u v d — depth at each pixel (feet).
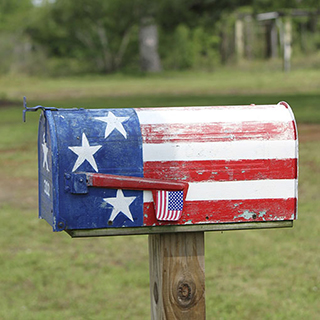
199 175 9.36
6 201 31.99
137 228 9.32
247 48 185.68
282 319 18.71
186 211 9.39
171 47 182.60
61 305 19.97
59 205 9.06
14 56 153.48
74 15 172.86
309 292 20.61
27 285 21.56
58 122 9.16
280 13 103.65
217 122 9.52
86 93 99.04
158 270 9.61
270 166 9.49
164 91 100.37
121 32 173.88
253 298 20.24
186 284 9.54
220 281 21.70
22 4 222.69
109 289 21.13
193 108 9.76
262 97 82.99
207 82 122.62
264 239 25.62
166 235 9.50
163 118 9.45
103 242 25.84
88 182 9.02
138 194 9.21
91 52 174.40
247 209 9.51
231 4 82.69
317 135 48.80
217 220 9.46
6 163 41.16
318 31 185.88
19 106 78.18
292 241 25.22
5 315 19.12
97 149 9.11
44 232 27.02
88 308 19.72
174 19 84.38
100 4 167.94
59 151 9.01
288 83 108.78
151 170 9.26
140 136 9.24
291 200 9.56
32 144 48.16
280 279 21.66
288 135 9.50
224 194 9.44
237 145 9.41
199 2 81.87
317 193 31.86
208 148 9.36
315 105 69.87
